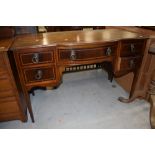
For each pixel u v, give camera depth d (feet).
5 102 4.25
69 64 4.12
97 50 4.10
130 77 6.00
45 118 5.08
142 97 5.60
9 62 3.69
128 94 6.26
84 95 6.28
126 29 5.86
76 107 5.59
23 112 4.64
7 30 4.57
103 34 4.89
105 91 6.52
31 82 4.08
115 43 4.17
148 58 4.88
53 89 6.70
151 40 4.57
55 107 5.61
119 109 5.44
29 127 4.71
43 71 4.01
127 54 4.50
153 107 4.56
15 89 4.09
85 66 7.41
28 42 3.97
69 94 6.37
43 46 3.67
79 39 4.19
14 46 3.63
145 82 5.31
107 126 4.73
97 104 5.73
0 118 4.50
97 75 7.92
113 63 4.53
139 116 5.11
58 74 4.21
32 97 6.19
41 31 6.72
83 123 4.86
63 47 3.84
